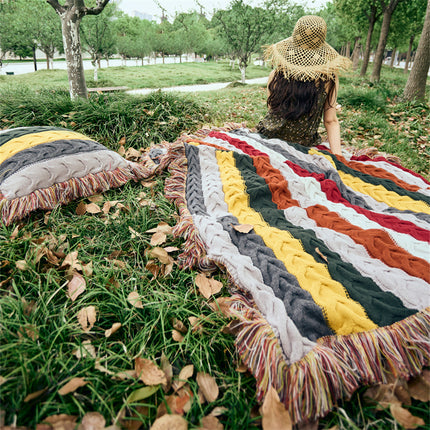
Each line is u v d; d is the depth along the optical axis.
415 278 1.43
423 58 7.50
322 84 2.54
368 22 16.80
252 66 33.06
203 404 1.20
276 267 1.50
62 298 1.57
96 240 2.01
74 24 4.54
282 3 14.20
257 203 2.10
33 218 2.16
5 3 22.45
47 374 1.17
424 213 1.97
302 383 1.10
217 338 1.42
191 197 2.13
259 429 1.10
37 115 3.84
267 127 2.87
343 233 1.75
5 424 1.02
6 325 1.30
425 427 1.08
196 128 4.23
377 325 1.27
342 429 1.09
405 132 5.35
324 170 2.49
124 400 1.13
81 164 2.36
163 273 1.77
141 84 16.56
